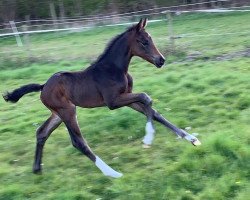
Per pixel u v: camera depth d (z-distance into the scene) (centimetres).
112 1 2248
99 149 594
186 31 1520
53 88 529
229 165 488
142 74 968
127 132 630
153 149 564
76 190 492
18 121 762
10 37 2008
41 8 2319
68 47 1460
